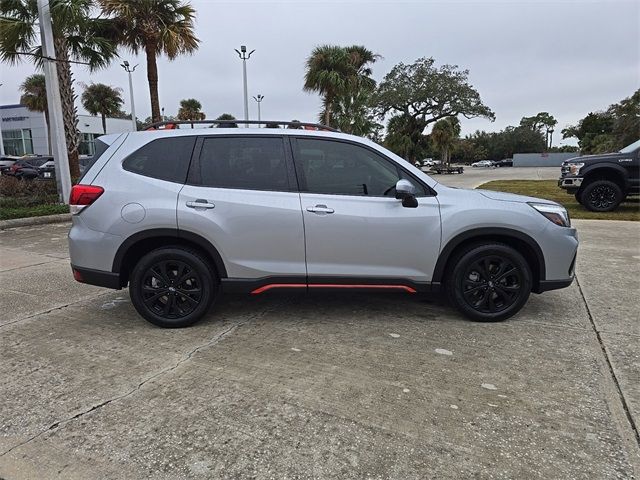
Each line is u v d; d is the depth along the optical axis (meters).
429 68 42.88
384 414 2.73
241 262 3.94
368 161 4.04
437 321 4.22
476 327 4.07
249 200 3.90
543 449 2.41
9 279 5.73
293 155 4.00
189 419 2.68
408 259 4.00
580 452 2.38
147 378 3.15
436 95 42.16
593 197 11.54
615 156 11.30
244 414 2.73
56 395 2.94
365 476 2.22
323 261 3.97
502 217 3.96
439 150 55.84
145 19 13.87
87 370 3.28
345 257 3.96
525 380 3.12
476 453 2.38
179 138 4.04
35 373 3.23
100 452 2.39
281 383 3.09
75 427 2.60
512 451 2.39
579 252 7.13
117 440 2.49
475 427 2.59
